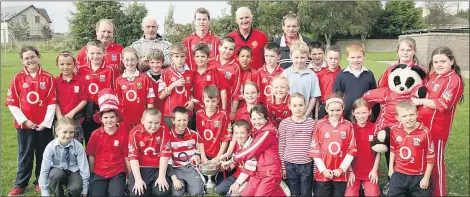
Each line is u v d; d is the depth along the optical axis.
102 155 4.87
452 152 7.25
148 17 6.64
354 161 4.88
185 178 5.04
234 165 5.15
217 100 5.39
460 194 5.16
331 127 4.81
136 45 6.63
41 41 21.36
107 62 6.18
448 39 21.55
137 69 5.89
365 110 4.86
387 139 4.74
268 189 4.64
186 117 5.06
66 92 5.36
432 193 4.70
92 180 4.86
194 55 5.88
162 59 5.83
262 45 6.86
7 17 24.53
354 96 5.36
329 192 4.77
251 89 5.27
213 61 6.26
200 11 6.63
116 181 4.82
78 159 4.73
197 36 6.78
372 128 4.96
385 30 29.50
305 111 5.55
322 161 4.77
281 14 27.27
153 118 4.76
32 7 25.61
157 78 5.89
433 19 27.95
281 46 6.70
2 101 10.91
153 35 6.66
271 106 5.59
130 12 15.09
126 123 5.64
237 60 6.21
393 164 4.77
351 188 4.74
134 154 4.84
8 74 15.29
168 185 4.82
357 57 5.36
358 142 4.88
